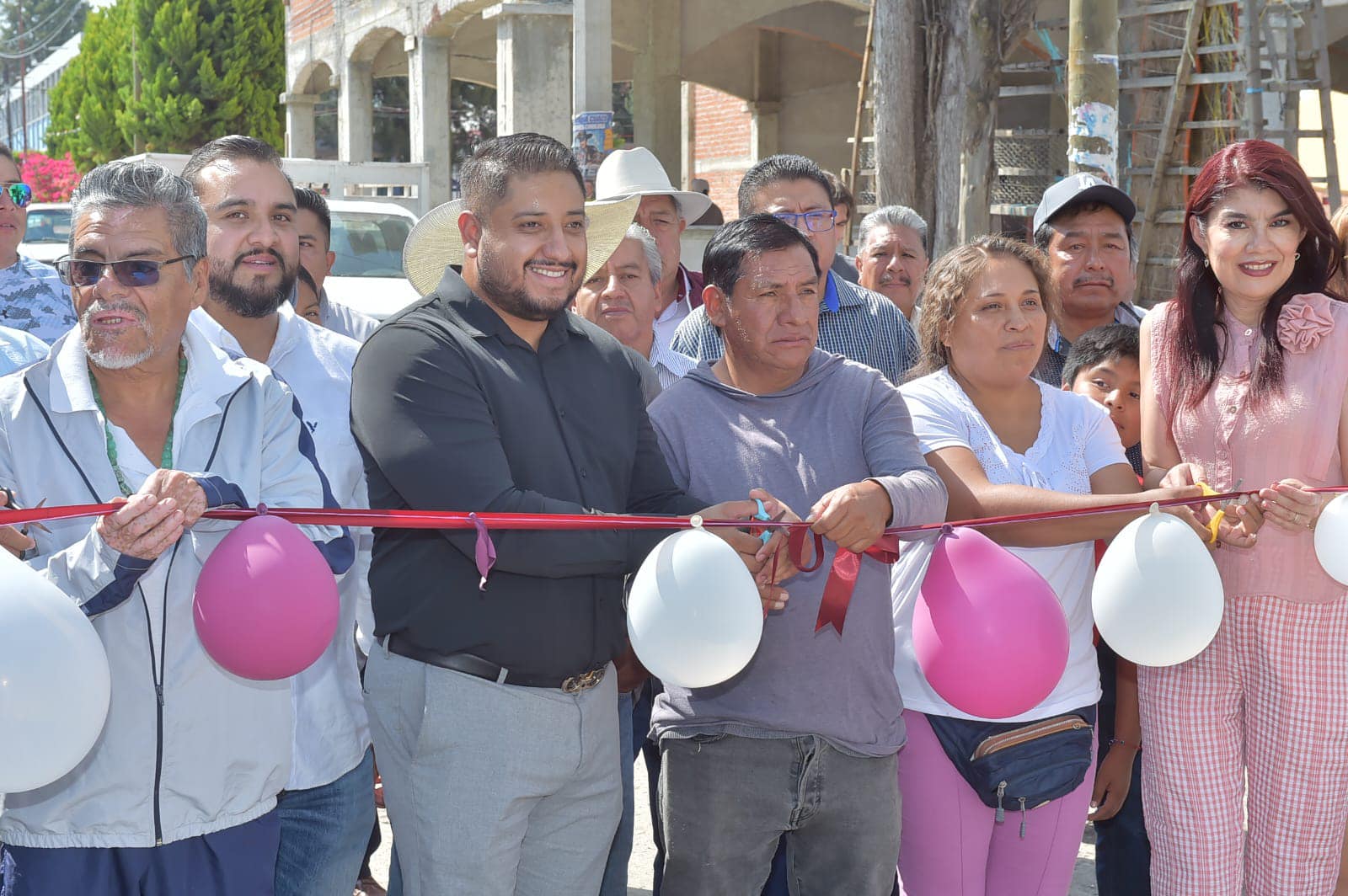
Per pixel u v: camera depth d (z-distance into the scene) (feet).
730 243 9.70
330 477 10.20
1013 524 9.64
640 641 7.75
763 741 9.29
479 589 8.41
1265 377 10.39
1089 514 9.40
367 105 56.80
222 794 7.96
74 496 7.73
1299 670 10.35
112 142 106.73
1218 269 10.41
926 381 10.48
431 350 8.43
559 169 8.72
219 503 7.30
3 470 7.70
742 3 47.03
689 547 7.75
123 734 7.62
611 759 9.18
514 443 8.65
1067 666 9.95
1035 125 38.06
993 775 9.42
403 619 8.58
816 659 9.27
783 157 14.90
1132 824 12.07
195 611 7.34
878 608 9.48
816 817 9.39
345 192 46.14
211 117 93.20
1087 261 13.75
